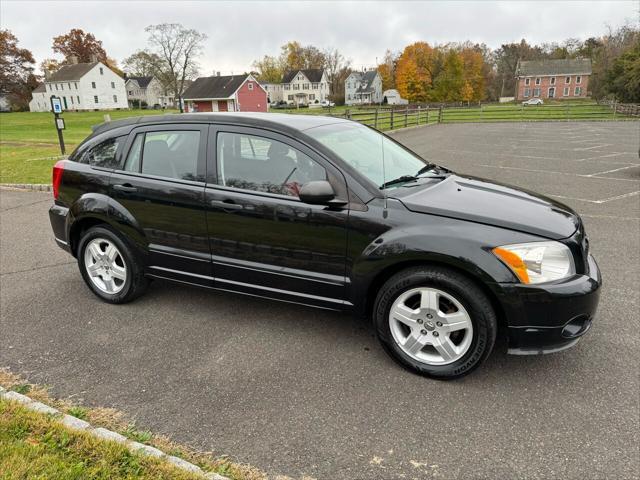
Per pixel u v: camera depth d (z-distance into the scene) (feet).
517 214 9.85
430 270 9.61
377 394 9.59
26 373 10.43
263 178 11.19
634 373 10.11
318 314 13.14
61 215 14.19
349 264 10.40
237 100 217.36
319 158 10.67
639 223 21.63
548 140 64.69
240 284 11.91
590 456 7.84
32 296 14.65
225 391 9.75
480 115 126.21
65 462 7.30
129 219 12.87
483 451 8.00
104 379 10.20
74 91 274.16
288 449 8.09
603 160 43.52
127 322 12.85
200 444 8.20
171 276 12.89
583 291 9.14
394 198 10.18
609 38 252.62
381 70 330.13
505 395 9.48
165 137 12.59
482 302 9.29
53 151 55.42
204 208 11.74
